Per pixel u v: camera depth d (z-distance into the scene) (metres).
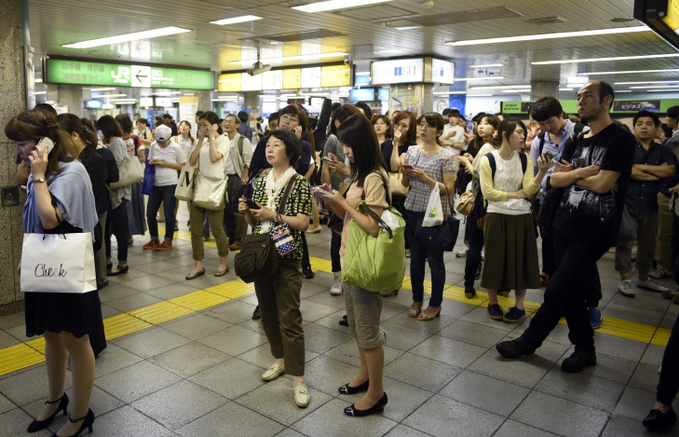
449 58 13.73
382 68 13.42
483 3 7.40
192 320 4.19
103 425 2.67
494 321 4.21
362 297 2.66
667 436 2.60
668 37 3.42
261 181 3.09
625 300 4.80
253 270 2.76
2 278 4.27
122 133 5.54
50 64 12.84
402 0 7.23
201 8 7.81
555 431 2.65
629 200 5.00
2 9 4.13
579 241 3.20
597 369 3.36
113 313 4.33
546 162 3.58
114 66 13.94
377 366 2.72
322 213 8.62
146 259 6.12
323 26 9.28
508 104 14.50
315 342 3.76
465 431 2.64
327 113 5.29
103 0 7.29
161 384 3.12
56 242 2.32
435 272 4.16
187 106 17.70
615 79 18.69
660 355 3.59
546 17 8.28
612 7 7.55
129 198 5.53
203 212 5.32
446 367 3.37
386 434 2.61
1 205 4.21
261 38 10.62
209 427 2.67
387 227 2.53
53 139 2.42
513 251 4.02
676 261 3.22
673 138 4.59
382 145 4.51
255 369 3.33
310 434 2.61
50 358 2.61
